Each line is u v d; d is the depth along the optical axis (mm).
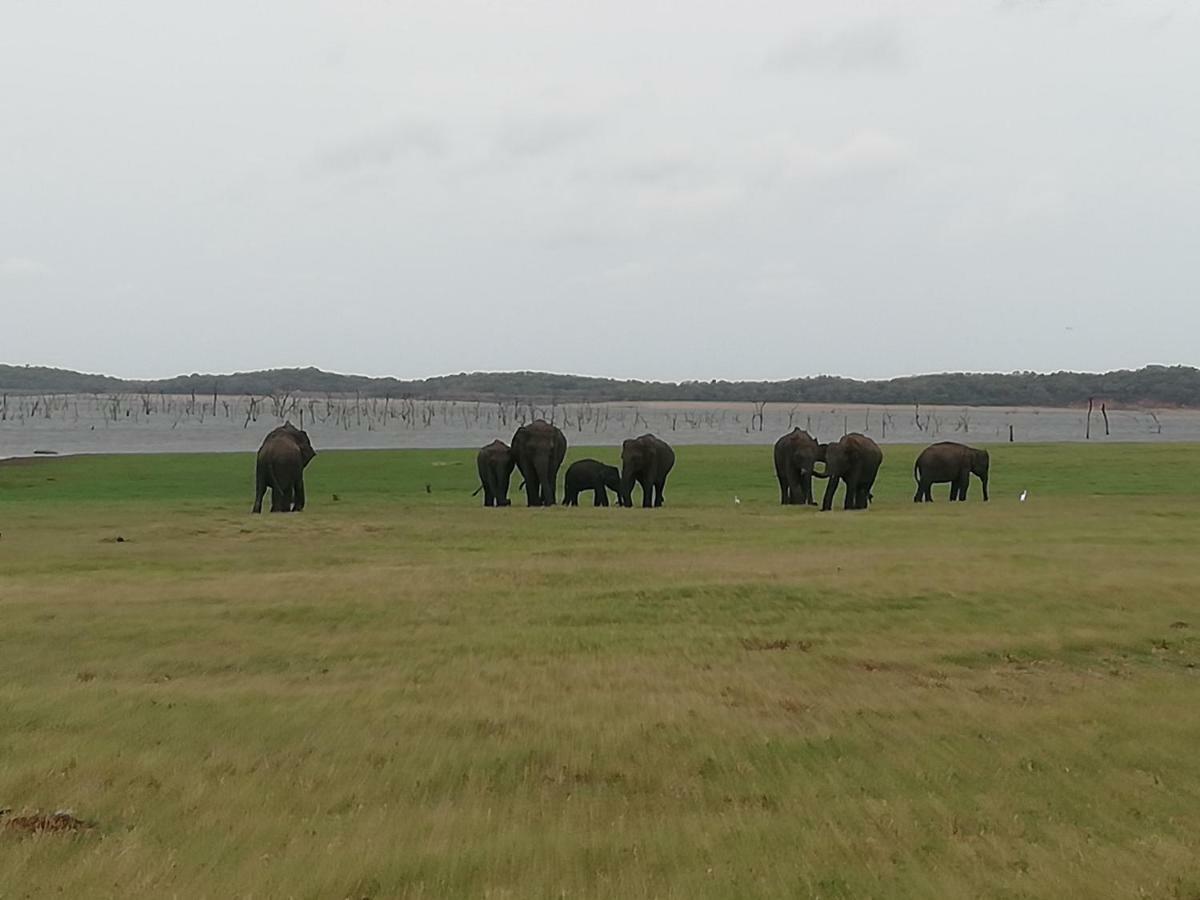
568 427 170000
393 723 10484
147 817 7895
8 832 7527
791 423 189750
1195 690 11969
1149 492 46469
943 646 14172
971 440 124250
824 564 21094
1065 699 11531
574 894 6613
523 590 18438
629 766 9180
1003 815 8062
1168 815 8102
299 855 7160
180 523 31000
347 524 30828
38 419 188875
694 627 15461
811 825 7824
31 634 14828
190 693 11703
